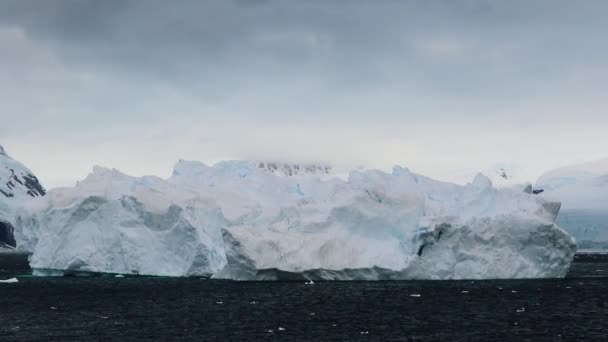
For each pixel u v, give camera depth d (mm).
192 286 93438
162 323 63406
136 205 105250
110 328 61000
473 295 81938
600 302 76312
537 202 97312
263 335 57281
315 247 94812
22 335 58000
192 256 101312
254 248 93625
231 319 65312
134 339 55875
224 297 81375
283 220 100562
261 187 129125
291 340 55250
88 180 122812
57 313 70438
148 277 109688
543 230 92000
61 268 107438
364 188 97625
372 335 57188
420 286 91312
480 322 63188
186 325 62250
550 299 78750
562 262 94812
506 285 92500
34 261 110188
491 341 54531
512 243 93750
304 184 131250
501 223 93562
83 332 59094
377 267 94438
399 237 96312
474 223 94000
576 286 92250
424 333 57938
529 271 94250
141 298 81688
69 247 107188
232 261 95625
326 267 94812
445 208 102938
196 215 104438
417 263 93312
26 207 116938
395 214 96500
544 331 58531
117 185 121000
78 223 107938
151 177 119438
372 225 96938
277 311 70000
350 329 59875
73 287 94938
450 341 54562
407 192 97750
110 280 105125
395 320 64375
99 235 106750
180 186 120250
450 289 87750
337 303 75500
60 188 118062
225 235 95438
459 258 93125
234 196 120375
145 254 104125
